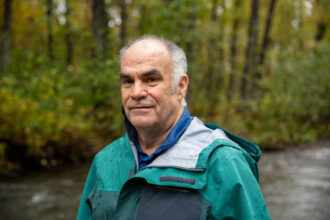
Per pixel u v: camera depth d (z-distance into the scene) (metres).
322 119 11.29
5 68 8.38
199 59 8.30
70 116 7.50
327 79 10.93
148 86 1.19
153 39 1.23
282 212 4.31
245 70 12.06
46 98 6.86
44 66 8.14
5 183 5.24
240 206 1.01
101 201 1.23
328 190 5.20
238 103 11.02
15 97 6.31
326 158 7.60
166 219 1.04
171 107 1.22
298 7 15.10
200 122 1.27
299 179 5.83
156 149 1.22
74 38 8.11
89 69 7.62
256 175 1.21
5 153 5.95
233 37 12.16
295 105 10.64
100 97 7.52
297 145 9.23
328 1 14.41
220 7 12.39
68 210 4.27
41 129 6.31
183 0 6.85
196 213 1.03
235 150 1.11
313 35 15.79
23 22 12.30
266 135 8.93
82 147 6.95
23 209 4.25
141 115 1.20
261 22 15.79
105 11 8.52
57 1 9.05
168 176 1.07
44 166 6.26
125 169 1.25
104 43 8.35
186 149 1.13
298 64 11.34
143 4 7.38
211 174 1.07
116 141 1.41
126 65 1.21
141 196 1.11
